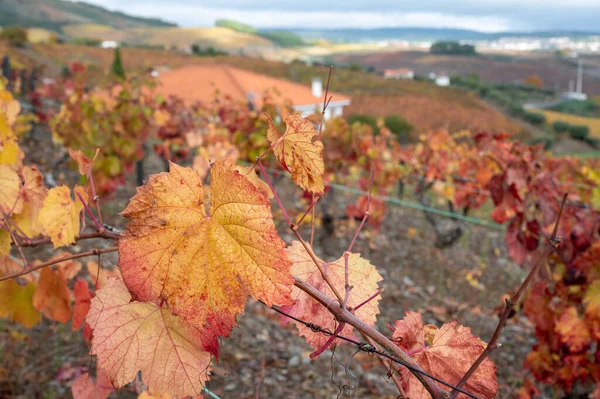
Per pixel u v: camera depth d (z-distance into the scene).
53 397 3.31
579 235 4.07
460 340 1.01
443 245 8.74
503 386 4.74
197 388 0.93
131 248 0.78
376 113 61.19
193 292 0.79
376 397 4.21
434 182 8.90
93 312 0.94
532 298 3.87
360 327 0.93
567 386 3.80
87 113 6.72
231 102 10.24
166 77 27.84
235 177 0.76
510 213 4.20
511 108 78.50
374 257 8.16
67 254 1.56
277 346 4.71
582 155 33.19
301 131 0.86
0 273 1.54
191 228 0.79
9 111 1.92
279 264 0.76
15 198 1.37
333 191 9.34
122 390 3.02
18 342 3.85
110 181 6.76
